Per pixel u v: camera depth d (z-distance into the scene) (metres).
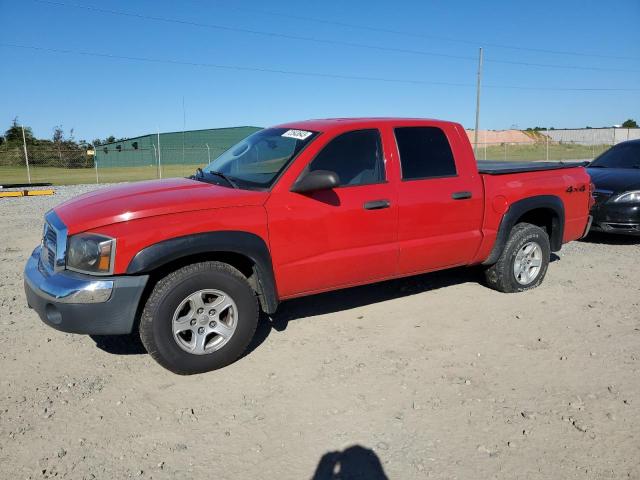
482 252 5.32
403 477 2.77
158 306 3.67
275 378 3.84
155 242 3.61
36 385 3.77
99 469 2.87
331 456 2.95
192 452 3.01
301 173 4.21
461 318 4.95
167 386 3.75
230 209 3.89
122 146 60.06
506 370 3.92
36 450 3.03
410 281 6.12
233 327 3.97
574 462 2.87
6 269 6.93
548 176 5.77
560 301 5.43
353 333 4.63
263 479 2.78
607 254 7.62
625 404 3.43
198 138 62.69
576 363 4.02
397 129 4.79
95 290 3.53
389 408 3.42
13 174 35.03
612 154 9.54
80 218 3.70
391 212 4.57
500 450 2.98
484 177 5.21
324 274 4.36
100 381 3.83
